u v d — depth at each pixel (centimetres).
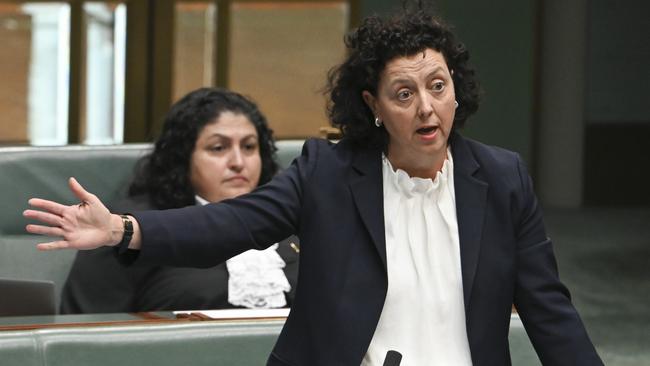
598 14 3603
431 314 610
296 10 3250
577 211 3541
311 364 603
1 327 755
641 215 3469
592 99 3647
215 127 1076
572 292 2109
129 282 1030
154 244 571
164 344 768
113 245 570
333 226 612
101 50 3141
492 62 3559
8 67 3139
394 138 620
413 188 622
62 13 3117
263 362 787
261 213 604
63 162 1142
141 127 3158
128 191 1108
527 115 3594
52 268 1112
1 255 1100
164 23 3158
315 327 604
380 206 616
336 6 3269
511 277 613
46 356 736
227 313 832
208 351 777
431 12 623
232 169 1077
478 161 633
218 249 587
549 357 618
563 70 3597
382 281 606
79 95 3136
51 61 3136
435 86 606
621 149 3669
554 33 3581
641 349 1588
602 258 2561
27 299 845
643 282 2256
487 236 613
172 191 1077
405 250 616
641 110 3647
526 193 625
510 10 3541
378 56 610
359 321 599
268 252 1034
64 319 796
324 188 618
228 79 3228
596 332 1712
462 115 641
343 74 631
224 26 3198
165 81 3166
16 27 3119
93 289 1025
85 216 562
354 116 632
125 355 757
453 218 620
